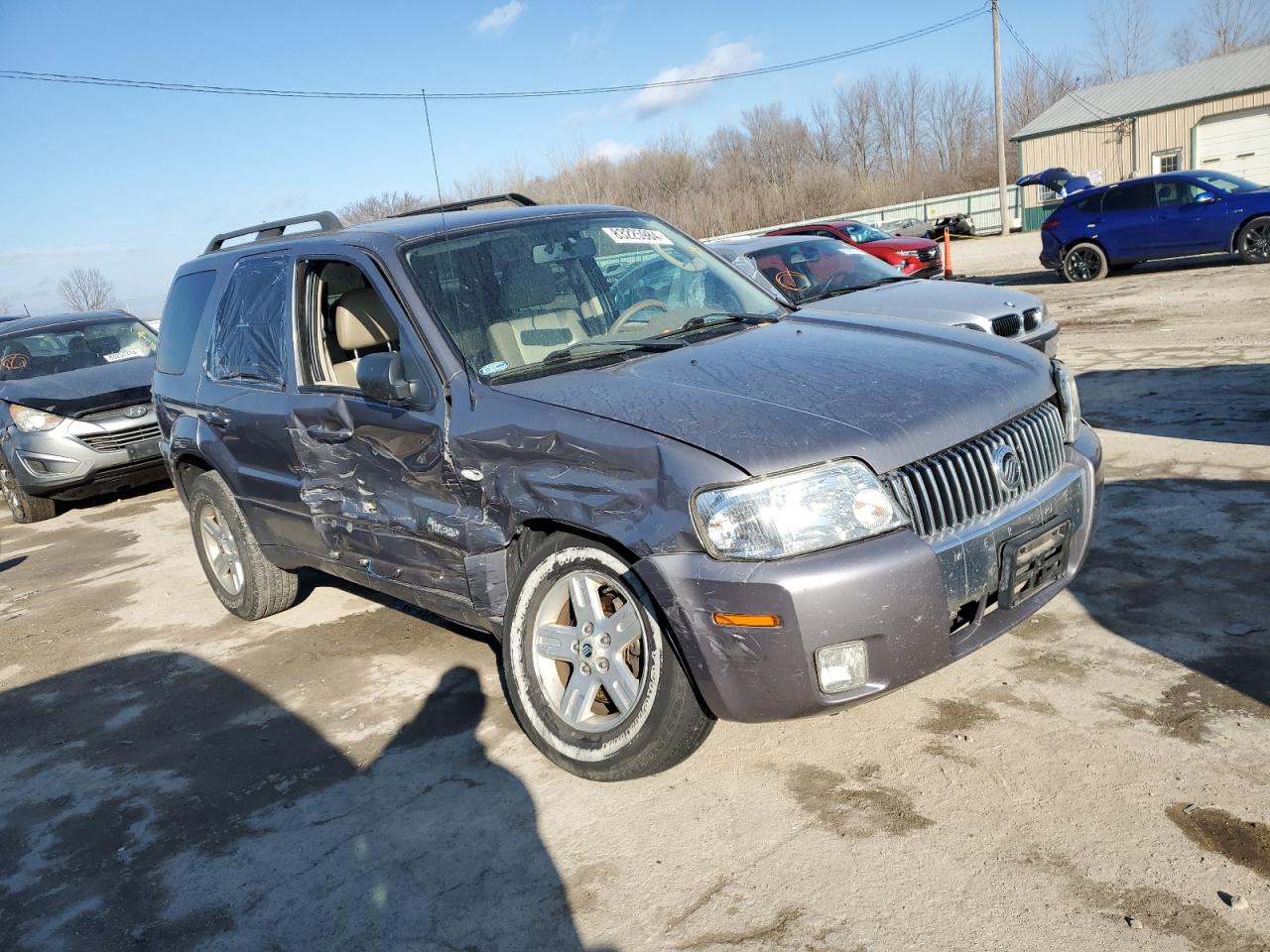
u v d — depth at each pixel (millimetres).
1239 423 6461
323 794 3430
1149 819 2682
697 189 60406
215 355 4883
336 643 4875
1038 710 3305
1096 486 3455
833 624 2650
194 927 2803
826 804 2949
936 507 2869
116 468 8719
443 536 3502
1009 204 38812
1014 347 3697
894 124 70375
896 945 2354
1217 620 3758
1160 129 33219
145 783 3711
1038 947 2289
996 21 34812
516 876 2824
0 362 9469
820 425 2857
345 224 4613
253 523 4832
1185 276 15344
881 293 7555
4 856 3350
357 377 3557
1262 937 2230
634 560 2943
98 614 5965
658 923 2547
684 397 3057
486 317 3650
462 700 4004
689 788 3133
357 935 2666
